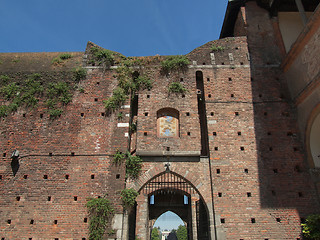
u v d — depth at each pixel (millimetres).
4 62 18641
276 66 18281
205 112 16984
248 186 14695
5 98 17062
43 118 16422
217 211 14117
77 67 18219
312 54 15047
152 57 18750
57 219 13914
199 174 15273
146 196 22906
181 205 28562
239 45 19078
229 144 15773
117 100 16984
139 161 15422
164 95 17375
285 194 14516
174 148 15766
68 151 15508
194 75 18016
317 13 14070
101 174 14938
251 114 16672
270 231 13703
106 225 13781
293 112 16703
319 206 14242
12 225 13781
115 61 18547
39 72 18047
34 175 14883
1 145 15656
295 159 15398
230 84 17625
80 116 16562
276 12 20375
